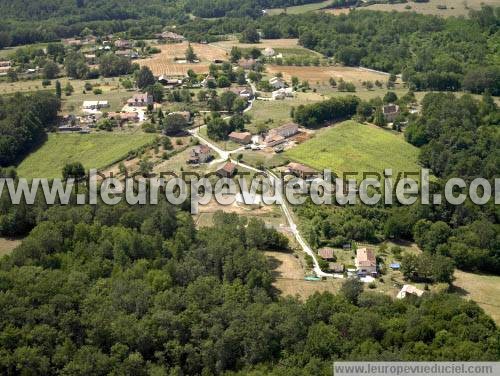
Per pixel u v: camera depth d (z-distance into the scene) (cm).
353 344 15038
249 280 17825
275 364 14625
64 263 17812
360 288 18012
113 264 18062
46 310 14975
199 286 16638
